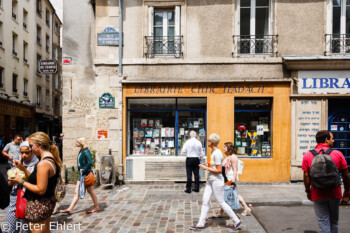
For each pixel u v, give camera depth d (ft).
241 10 27.07
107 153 26.63
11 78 66.08
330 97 25.61
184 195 21.94
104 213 17.51
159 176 26.23
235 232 14.11
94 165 25.85
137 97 26.91
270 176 25.80
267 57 25.95
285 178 25.76
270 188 23.88
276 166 25.82
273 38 26.22
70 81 27.35
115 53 26.89
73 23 27.66
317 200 11.20
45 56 90.22
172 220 16.12
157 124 27.35
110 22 26.91
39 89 86.22
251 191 22.81
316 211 11.32
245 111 26.89
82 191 17.11
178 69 26.45
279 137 25.90
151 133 27.43
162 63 26.37
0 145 52.42
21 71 71.92
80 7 27.73
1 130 59.41
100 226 15.19
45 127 91.91
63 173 26.18
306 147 25.63
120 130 26.40
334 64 24.91
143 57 26.76
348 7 26.58
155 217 16.67
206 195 14.66
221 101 26.25
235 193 15.88
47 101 92.53
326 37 26.14
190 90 26.45
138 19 26.86
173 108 27.27
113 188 24.48
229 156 16.39
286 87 25.91
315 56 25.55
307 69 25.45
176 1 26.66
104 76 26.84
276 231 14.49
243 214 16.97
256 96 26.11
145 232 14.26
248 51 26.68
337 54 26.04
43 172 9.20
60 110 106.01
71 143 27.14
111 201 20.35
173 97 27.02
